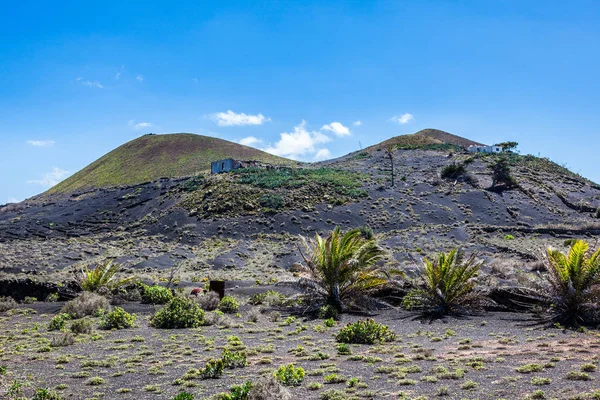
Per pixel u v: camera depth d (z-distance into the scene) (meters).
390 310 22.56
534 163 107.56
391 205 73.94
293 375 10.60
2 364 13.15
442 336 16.20
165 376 11.59
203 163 158.62
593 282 17.86
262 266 48.12
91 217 84.38
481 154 111.62
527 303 20.77
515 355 12.50
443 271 21.25
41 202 112.19
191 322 20.03
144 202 88.94
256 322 20.84
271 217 69.81
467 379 10.12
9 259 49.84
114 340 16.64
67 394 10.13
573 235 59.00
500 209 75.12
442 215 71.19
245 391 8.93
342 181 85.56
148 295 27.86
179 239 64.75
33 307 26.02
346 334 15.85
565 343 14.02
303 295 23.56
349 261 22.61
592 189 93.25
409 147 128.50
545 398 8.29
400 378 10.58
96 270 28.73
